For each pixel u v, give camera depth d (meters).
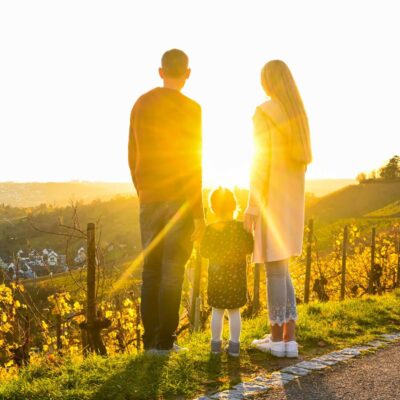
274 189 4.18
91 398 3.23
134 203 114.31
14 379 3.75
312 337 4.90
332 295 13.25
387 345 4.73
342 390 3.44
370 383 3.60
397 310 6.72
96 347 5.52
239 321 4.21
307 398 3.29
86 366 3.84
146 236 4.45
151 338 4.48
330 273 13.71
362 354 4.37
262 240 4.19
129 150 4.61
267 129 4.17
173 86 4.41
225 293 4.14
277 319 4.25
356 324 5.72
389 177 132.88
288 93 4.23
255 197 4.19
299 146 4.20
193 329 7.72
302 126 4.24
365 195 104.81
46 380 3.52
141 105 4.39
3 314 7.89
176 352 4.25
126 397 3.27
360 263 14.39
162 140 4.30
